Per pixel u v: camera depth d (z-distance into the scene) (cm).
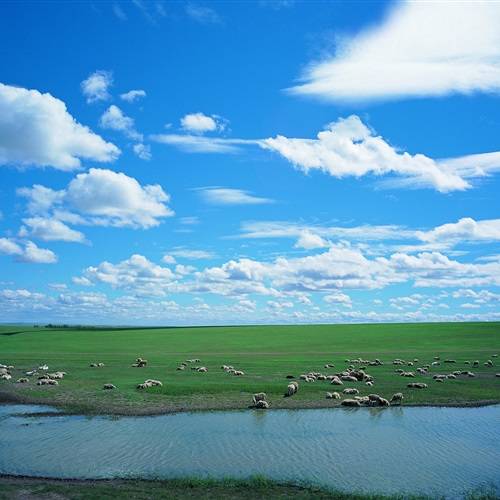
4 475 2302
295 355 8556
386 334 13600
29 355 8481
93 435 3025
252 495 2056
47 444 2817
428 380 5247
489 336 12525
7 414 3647
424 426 3288
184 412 3712
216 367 6388
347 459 2559
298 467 2430
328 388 4581
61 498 1980
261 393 4050
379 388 4700
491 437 3006
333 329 16012
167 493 2053
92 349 10094
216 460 2531
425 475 2327
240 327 18462
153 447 2753
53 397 4194
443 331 14100
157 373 5659
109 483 2194
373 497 2027
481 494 2083
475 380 5225
